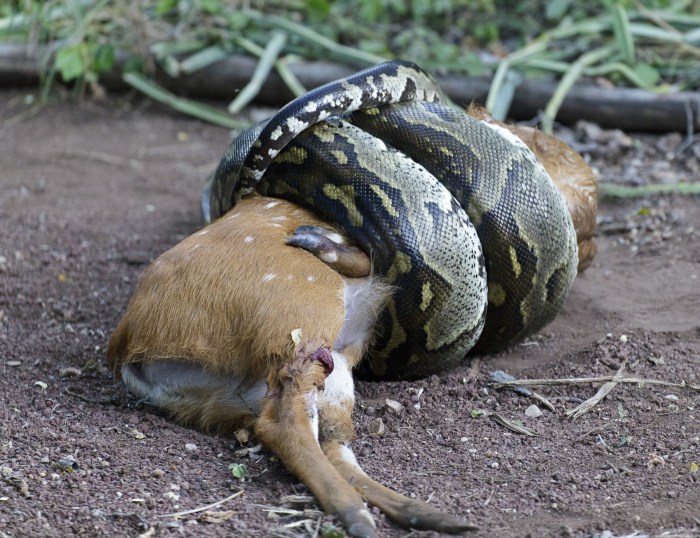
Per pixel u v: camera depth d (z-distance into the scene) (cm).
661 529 657
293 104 851
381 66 895
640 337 965
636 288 1096
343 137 866
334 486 680
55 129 1694
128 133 1688
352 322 838
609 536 641
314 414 730
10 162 1560
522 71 1648
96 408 845
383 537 652
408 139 883
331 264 816
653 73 1622
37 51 1800
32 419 813
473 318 866
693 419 817
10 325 1032
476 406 858
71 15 1814
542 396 870
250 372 773
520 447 787
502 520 672
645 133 1577
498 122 1021
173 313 786
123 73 1792
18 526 659
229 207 936
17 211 1366
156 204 1415
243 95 1675
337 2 1955
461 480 734
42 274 1165
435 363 888
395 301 837
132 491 706
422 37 1819
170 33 1772
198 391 801
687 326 989
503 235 862
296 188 876
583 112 1587
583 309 1048
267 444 721
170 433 795
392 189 838
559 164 1002
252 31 1784
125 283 1154
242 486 720
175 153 1606
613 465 750
